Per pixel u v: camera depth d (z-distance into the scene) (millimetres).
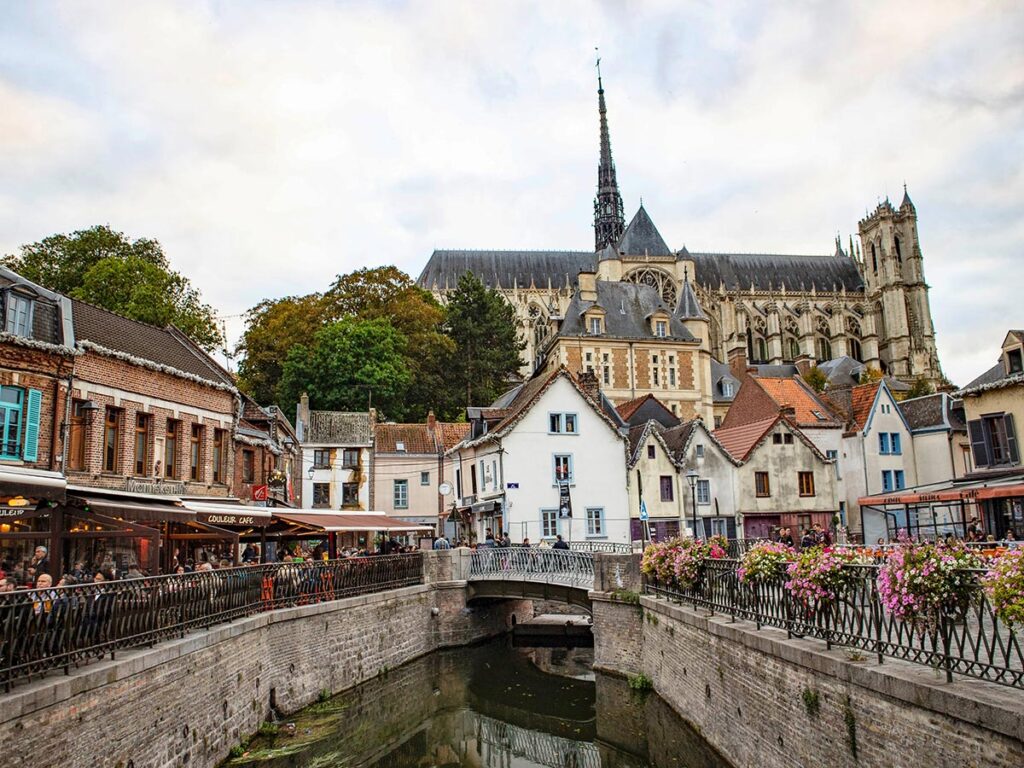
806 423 45344
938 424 45125
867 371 91562
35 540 19047
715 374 71438
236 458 29969
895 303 118688
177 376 24516
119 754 10867
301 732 17688
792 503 41906
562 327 65000
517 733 19797
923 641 8578
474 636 29906
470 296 76000
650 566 19859
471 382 70000
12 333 18906
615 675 21891
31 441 19141
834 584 10328
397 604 26219
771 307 108188
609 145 116125
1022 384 30781
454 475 48188
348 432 51031
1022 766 6695
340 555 30688
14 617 9219
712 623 14531
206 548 25641
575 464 39344
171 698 12664
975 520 31875
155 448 23328
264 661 17766
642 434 40969
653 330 65688
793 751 11031
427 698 22875
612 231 113562
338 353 57938
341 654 22078
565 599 25484
